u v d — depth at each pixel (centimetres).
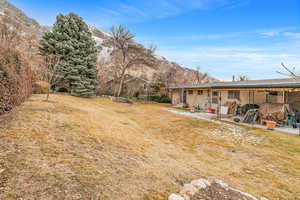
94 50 1731
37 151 278
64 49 1466
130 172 278
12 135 320
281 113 883
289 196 303
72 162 267
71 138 378
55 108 664
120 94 2362
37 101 751
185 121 963
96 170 258
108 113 957
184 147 559
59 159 267
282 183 348
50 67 1027
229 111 1227
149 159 365
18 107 549
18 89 561
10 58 510
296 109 1011
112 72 2525
